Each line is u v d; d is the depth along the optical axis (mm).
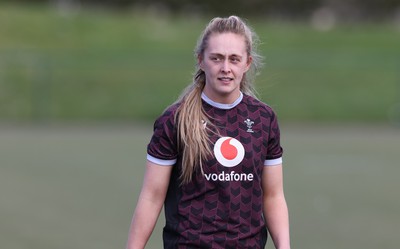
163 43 87250
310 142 54250
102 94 71562
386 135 59531
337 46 90000
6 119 67812
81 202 30406
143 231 11852
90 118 69500
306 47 88750
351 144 53219
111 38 87062
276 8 127938
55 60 72562
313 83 73938
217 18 11898
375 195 32656
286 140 55594
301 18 129750
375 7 133000
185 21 100562
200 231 11391
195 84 11789
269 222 12156
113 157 44781
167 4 124562
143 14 115812
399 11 133000
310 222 26875
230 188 11359
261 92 15719
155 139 11664
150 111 70938
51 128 63031
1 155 45469
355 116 71062
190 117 11422
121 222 26516
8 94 70000
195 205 11422
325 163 43094
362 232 25281
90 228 25500
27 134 58031
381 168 41219
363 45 90938
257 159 11492
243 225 11430
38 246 22969
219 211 11383
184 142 11383
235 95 11609
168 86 72875
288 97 71812
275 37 90000
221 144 11359
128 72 73938
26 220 26859
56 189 33531
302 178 37438
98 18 91375
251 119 11586
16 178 36688
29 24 86562
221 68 11383
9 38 83688
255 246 11555
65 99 70625
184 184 11484
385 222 26953
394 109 71562
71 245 23078
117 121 68812
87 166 40938
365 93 73250
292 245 23328
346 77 74688
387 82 74500
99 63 74562
